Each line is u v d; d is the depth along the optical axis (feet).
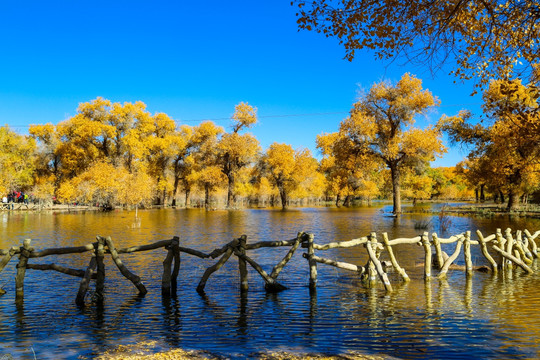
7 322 23.63
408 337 20.67
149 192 182.39
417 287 32.04
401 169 147.13
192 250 31.86
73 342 20.29
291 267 40.11
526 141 31.63
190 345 19.81
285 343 19.99
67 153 192.44
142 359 17.98
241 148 194.18
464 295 29.32
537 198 147.54
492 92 76.18
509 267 39.81
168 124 220.02
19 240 62.80
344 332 21.57
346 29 26.14
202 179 200.64
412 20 25.90
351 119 132.46
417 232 74.33
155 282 33.86
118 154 195.62
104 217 121.60
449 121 130.31
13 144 199.21
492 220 100.89
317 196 267.18
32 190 194.59
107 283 33.58
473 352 18.62
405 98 127.85
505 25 26.73
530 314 24.44
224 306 26.99
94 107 192.44
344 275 36.60
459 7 25.58
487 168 125.39
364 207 214.07
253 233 74.84
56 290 31.32
